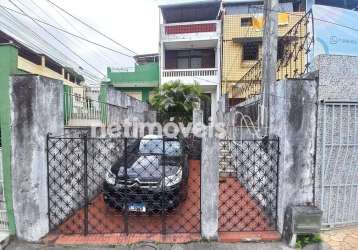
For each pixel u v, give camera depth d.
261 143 4.54
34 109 3.74
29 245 3.73
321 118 3.92
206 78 16.55
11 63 3.74
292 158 3.82
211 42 16.91
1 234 3.79
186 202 5.21
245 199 5.30
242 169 5.95
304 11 14.67
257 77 7.90
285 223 3.82
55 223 4.09
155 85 19.16
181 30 16.75
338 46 10.66
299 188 3.84
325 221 4.04
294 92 3.80
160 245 3.71
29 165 3.74
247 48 15.30
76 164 4.71
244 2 16.52
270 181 4.22
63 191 4.30
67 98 5.14
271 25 5.26
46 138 3.90
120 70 19.84
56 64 14.92
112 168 4.91
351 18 10.87
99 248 3.65
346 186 4.06
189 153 5.93
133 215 4.48
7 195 3.81
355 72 3.98
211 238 3.79
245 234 3.94
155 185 4.34
